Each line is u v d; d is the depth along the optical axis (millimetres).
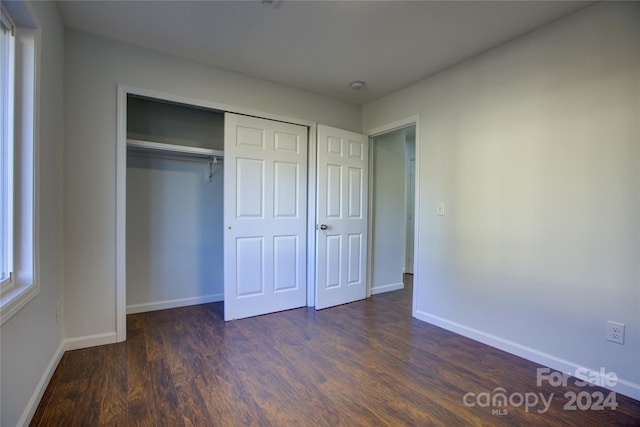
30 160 1631
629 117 1853
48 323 1925
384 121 3598
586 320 2016
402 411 1697
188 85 2779
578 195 2055
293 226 3412
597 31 1970
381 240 4137
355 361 2250
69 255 2322
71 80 2322
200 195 3551
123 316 2523
